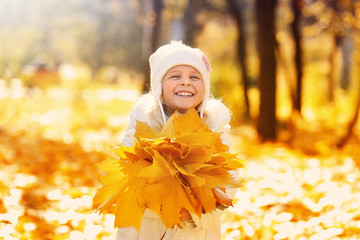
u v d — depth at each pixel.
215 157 2.37
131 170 2.37
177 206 2.30
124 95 27.64
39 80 25.25
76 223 5.16
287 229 5.05
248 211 5.79
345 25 17.20
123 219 2.40
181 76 2.75
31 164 7.99
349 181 7.36
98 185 7.11
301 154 10.34
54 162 8.41
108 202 2.41
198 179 2.27
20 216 5.24
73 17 53.19
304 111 20.53
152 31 17.28
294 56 18.53
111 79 46.09
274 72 12.73
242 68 17.11
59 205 5.88
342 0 14.98
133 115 2.86
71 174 7.60
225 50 29.31
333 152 10.40
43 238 4.71
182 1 22.44
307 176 7.77
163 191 2.29
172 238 2.70
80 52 51.03
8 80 21.86
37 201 5.93
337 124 16.33
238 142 11.73
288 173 8.03
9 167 7.80
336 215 5.36
